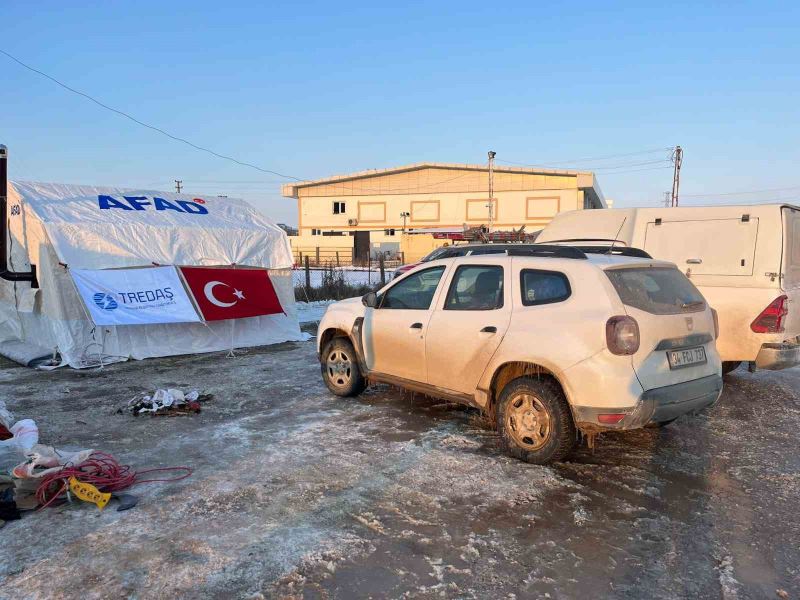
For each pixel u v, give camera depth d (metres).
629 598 3.06
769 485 4.45
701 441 5.41
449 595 3.08
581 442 5.36
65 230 8.95
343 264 47.28
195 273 9.98
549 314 4.75
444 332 5.48
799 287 6.91
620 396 4.30
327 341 7.20
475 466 4.78
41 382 7.86
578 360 4.43
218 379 8.02
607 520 3.88
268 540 3.61
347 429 5.75
